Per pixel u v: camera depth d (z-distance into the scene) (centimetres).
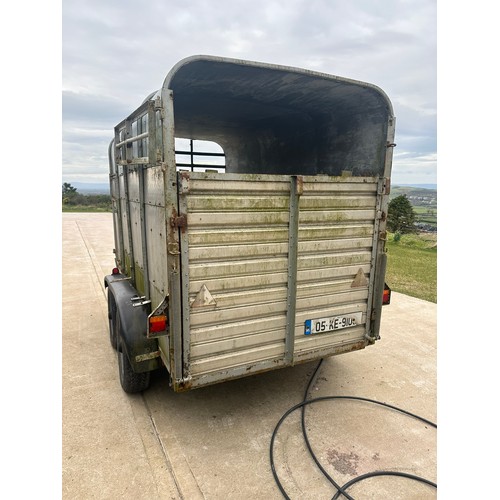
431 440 295
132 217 375
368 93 320
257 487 244
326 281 310
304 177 279
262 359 290
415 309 622
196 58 237
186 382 259
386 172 327
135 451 276
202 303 257
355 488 246
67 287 714
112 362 418
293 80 294
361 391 366
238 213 260
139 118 309
